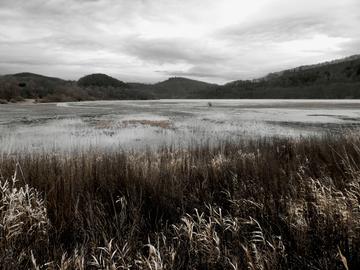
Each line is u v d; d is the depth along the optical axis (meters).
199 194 3.27
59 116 31.55
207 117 29.92
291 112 37.19
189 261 1.97
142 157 6.41
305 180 3.25
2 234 2.17
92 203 2.84
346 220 2.15
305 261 1.88
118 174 3.81
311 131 17.44
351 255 1.85
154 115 33.12
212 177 3.90
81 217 2.56
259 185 3.16
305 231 2.12
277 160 5.08
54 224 2.52
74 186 3.31
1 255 1.95
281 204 2.67
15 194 2.59
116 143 13.40
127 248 2.08
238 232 2.26
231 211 2.74
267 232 2.20
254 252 1.95
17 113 36.91
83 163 4.43
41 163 4.57
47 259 2.02
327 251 1.90
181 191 3.19
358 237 1.99
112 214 2.76
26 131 18.28
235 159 4.96
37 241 2.19
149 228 2.54
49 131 18.25
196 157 6.43
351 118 27.08
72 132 17.75
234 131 17.80
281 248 2.00
